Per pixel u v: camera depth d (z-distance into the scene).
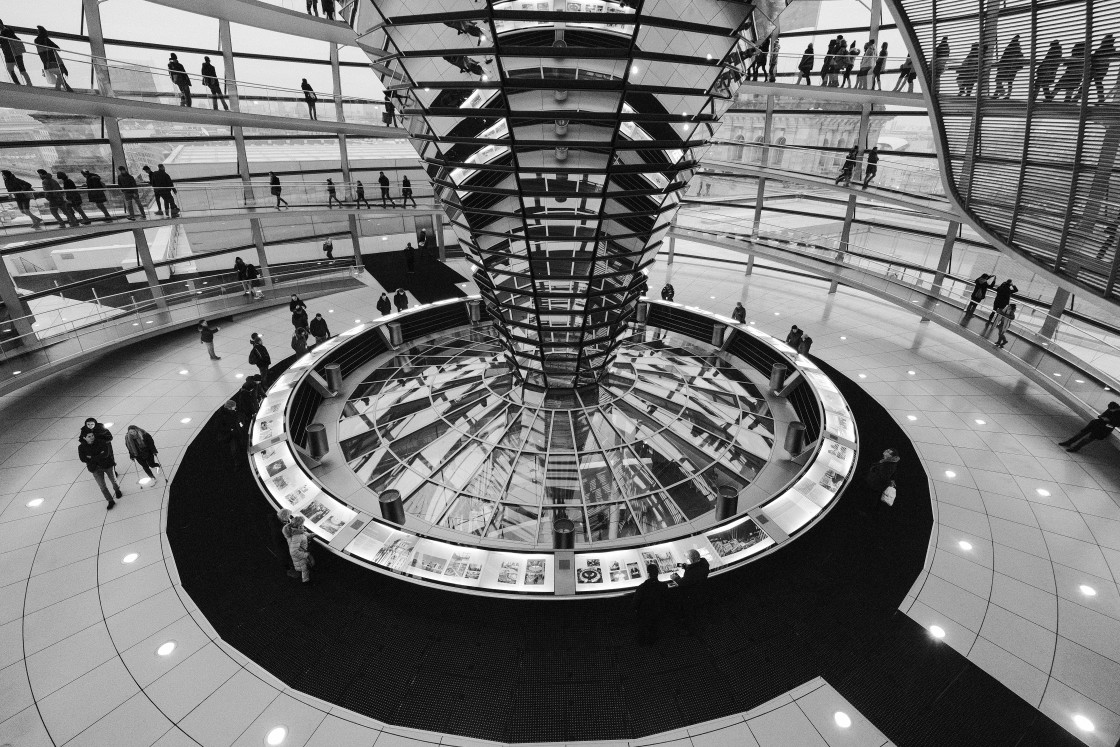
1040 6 10.78
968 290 20.42
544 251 10.15
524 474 11.48
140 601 8.50
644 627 7.73
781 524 9.34
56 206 14.31
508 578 8.33
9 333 14.64
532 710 7.04
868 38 21.30
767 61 19.47
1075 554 9.62
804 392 14.40
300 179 26.14
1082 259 10.78
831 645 7.93
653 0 6.78
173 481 11.23
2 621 8.12
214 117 17.20
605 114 8.00
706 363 16.78
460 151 9.18
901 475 11.65
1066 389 12.80
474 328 19.53
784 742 6.71
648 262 11.68
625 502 11.04
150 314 17.31
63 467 11.64
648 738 6.76
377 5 7.55
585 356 12.70
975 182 13.63
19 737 6.62
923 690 7.33
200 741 6.61
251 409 13.27
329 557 9.11
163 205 16.61
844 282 19.52
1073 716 7.02
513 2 6.75
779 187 24.89
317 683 7.34
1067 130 10.91
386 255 27.77
